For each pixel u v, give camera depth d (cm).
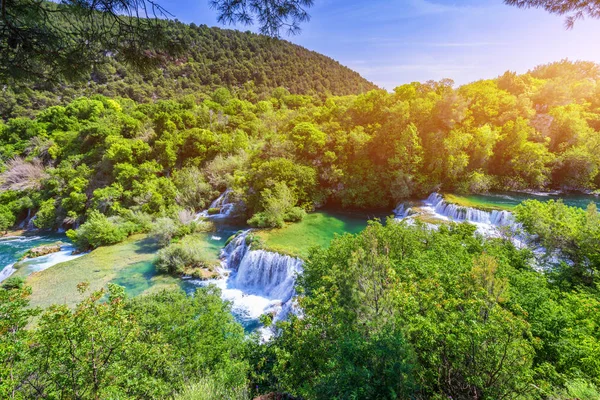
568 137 3922
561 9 630
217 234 3381
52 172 4306
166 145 4491
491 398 640
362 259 992
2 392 569
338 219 3481
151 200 3794
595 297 1230
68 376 683
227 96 8044
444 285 1044
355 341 738
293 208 3478
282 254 2408
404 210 3550
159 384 851
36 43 495
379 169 3909
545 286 1285
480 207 2931
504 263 1380
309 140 4000
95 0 464
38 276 2442
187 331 1163
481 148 3691
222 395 862
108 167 4272
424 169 3797
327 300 1034
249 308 2130
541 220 1770
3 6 448
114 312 807
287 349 1042
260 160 3931
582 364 826
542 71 6562
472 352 698
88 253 2933
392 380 640
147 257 2811
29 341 675
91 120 6059
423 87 4456
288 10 532
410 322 827
